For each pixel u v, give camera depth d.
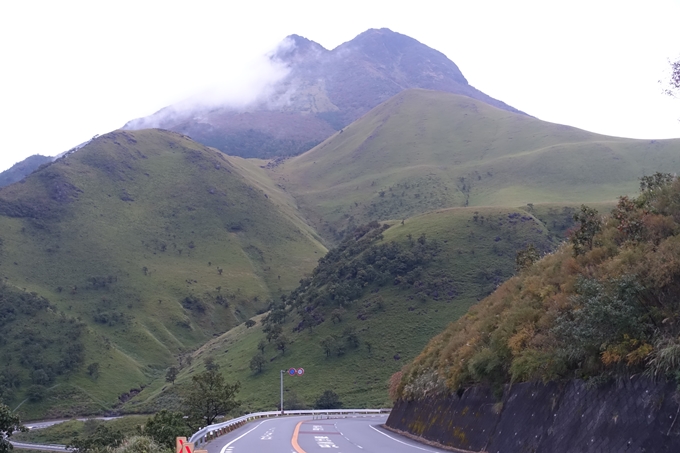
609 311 13.73
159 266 150.50
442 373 27.83
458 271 92.56
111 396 90.31
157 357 112.31
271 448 21.09
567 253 23.75
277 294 151.00
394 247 103.12
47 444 63.25
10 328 99.19
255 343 99.31
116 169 189.12
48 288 124.88
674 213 18.55
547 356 16.70
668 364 11.38
